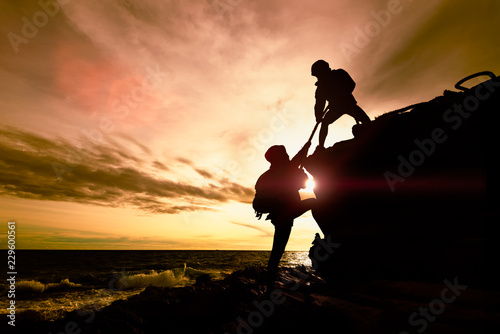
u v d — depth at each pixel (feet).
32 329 16.33
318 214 11.49
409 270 7.83
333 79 12.98
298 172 9.55
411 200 8.86
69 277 97.35
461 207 7.68
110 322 11.94
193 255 320.29
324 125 13.65
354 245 9.61
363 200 10.17
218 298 11.59
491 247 6.08
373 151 10.04
